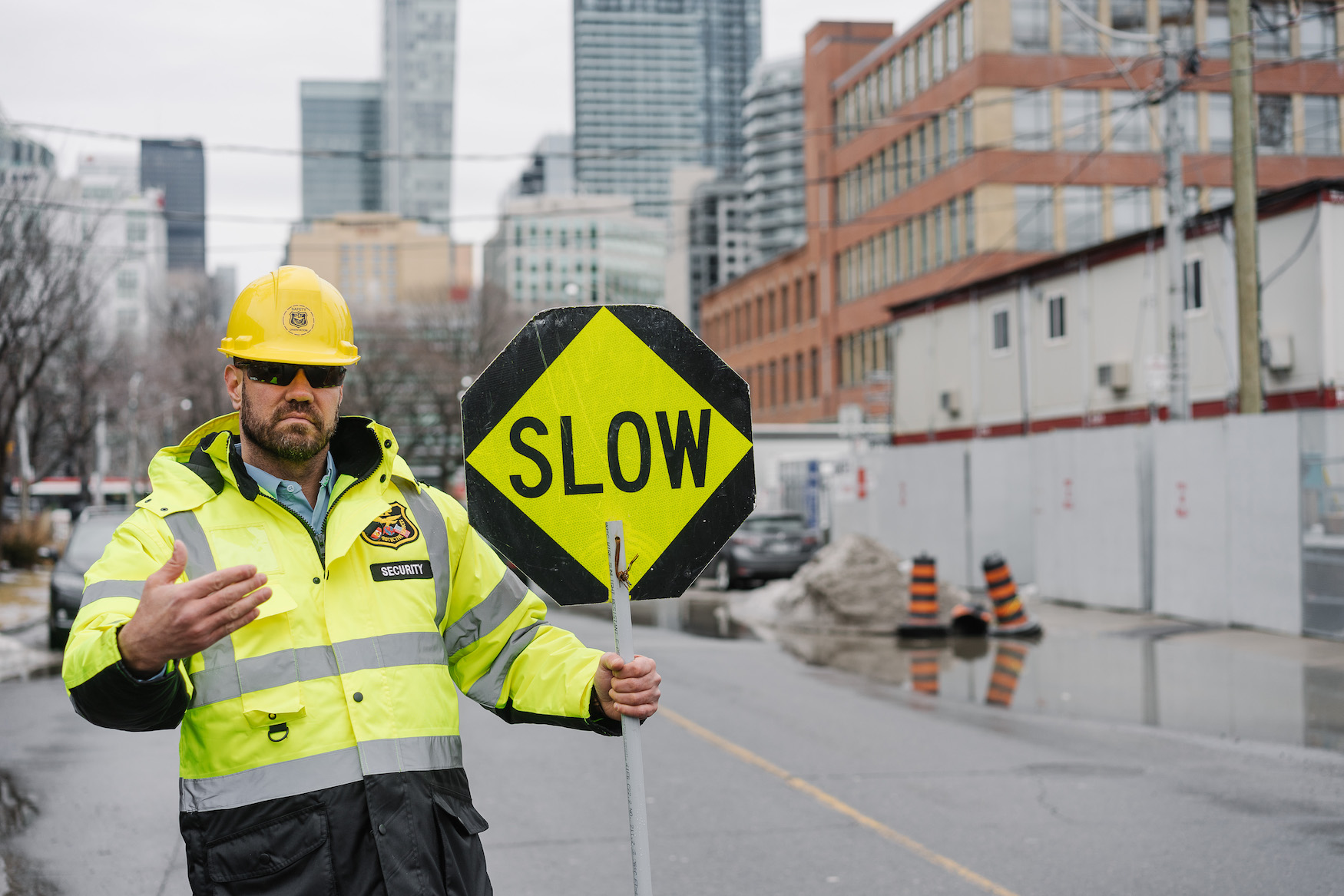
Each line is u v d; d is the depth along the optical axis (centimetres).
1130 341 2894
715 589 2631
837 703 1141
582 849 648
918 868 610
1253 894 564
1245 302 1642
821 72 6238
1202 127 4606
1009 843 655
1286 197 2384
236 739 257
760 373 7312
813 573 1916
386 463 291
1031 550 2348
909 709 1098
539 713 296
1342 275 2325
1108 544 1909
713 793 776
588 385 294
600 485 293
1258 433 1563
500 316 6116
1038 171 4612
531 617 307
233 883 254
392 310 6153
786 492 3809
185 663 259
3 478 2217
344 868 257
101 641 231
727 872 606
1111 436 1900
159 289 5616
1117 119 4628
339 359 284
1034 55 4612
